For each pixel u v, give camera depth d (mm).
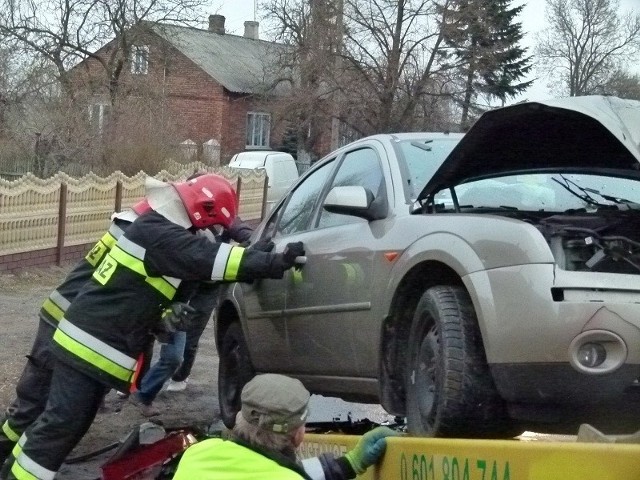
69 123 23281
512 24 43062
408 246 4621
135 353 5406
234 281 5363
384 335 4758
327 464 4094
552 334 3701
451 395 4027
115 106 25828
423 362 4367
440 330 4145
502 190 5184
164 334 5453
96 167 22953
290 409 3199
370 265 4934
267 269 5285
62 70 30641
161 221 5316
